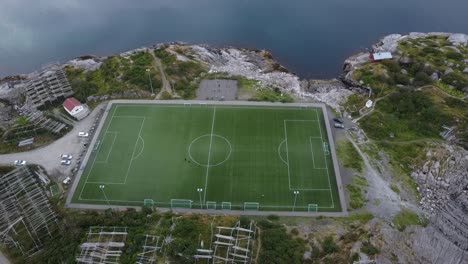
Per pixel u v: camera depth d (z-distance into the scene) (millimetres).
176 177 111062
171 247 87562
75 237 91562
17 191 104750
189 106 132375
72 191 108312
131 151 118562
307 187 108125
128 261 86250
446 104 128750
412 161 115062
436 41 157500
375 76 140125
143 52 154750
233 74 146875
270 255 86438
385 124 124688
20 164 115125
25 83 143500
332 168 112938
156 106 132875
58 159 117188
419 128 122938
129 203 105188
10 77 155375
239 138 121500
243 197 105812
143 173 112438
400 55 148625
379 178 110812
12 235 95562
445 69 139375
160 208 103438
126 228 93375
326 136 122062
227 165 113812
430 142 119125
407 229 98938
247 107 131625
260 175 111188
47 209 100938
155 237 90375
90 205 104812
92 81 142250
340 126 124625
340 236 94562
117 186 109438
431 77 138500
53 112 131750
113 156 117375
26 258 90500
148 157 116688
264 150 117812
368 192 107188
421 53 147750
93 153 118312
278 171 112062
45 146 121062
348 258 88688
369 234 95375
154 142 121125
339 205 103875
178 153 117562
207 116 128750
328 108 131625
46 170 114125
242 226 94188
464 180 111500
